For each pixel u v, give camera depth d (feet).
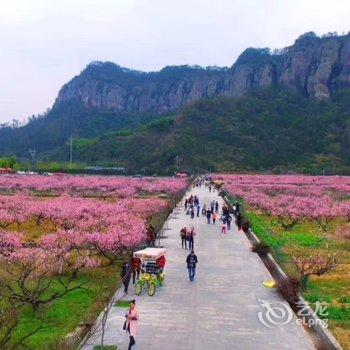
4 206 172.04
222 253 124.98
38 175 449.89
